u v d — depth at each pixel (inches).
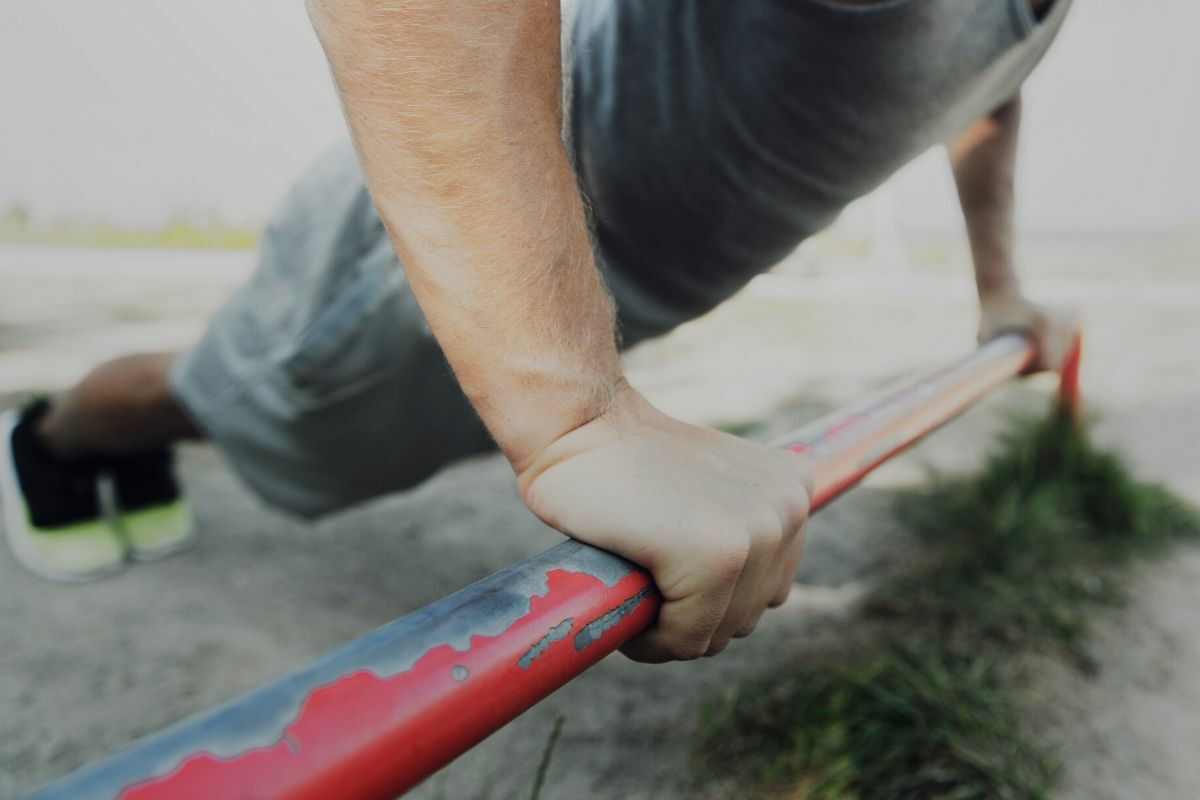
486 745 58.3
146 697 62.9
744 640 68.9
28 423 79.8
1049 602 73.0
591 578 24.0
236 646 70.0
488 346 27.1
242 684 65.0
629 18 50.1
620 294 59.9
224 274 307.9
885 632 69.3
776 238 57.9
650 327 64.0
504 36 26.0
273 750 16.0
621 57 50.9
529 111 27.1
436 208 26.2
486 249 26.4
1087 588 76.7
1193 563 84.3
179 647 69.7
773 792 52.7
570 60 42.1
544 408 27.2
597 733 59.2
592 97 52.5
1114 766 55.3
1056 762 54.9
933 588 75.8
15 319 205.3
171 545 86.7
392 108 25.4
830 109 47.3
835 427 41.3
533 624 21.6
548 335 27.4
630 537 25.0
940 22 42.8
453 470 113.4
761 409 139.4
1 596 77.2
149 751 15.2
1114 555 83.9
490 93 25.8
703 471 27.1
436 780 55.0
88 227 499.2
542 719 60.9
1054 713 60.0
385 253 57.2
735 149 51.0
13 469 79.6
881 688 58.5
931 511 91.4
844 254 395.5
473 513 98.9
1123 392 147.8
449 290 26.8
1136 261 341.1
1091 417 107.9
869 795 52.2
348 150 60.2
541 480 27.3
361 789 16.9
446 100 25.3
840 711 57.2
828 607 73.9
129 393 72.7
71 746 57.5
